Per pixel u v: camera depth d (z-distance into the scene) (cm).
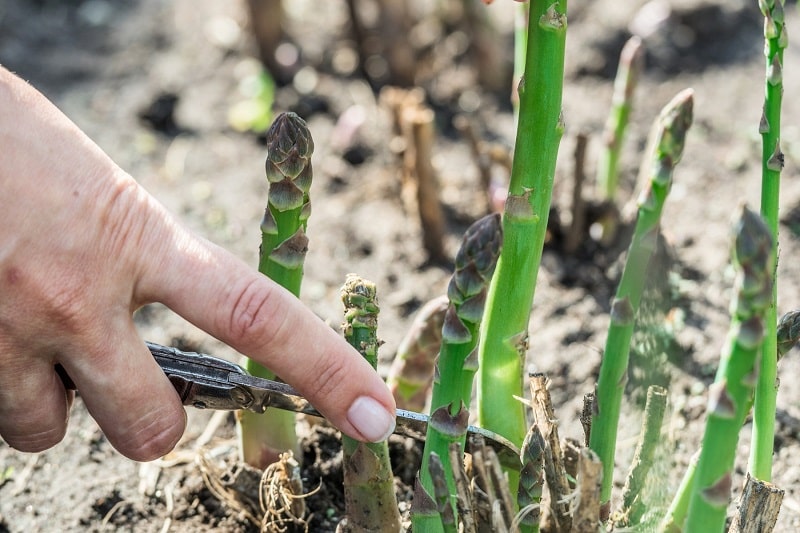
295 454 54
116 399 47
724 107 82
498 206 70
